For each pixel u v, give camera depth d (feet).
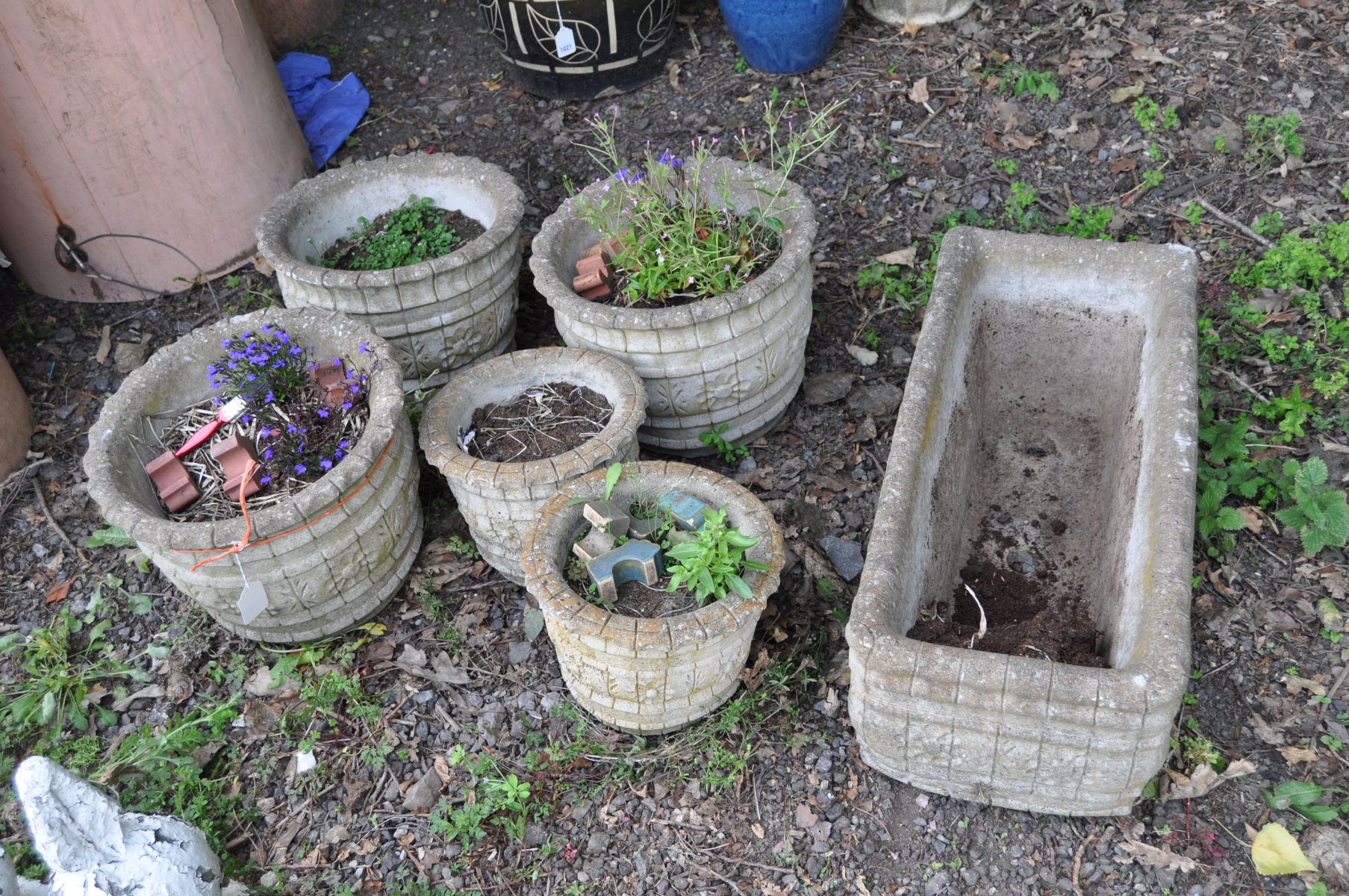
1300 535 10.85
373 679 10.83
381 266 13.28
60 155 13.73
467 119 17.52
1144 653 7.59
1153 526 8.50
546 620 9.58
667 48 18.04
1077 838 8.99
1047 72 16.21
